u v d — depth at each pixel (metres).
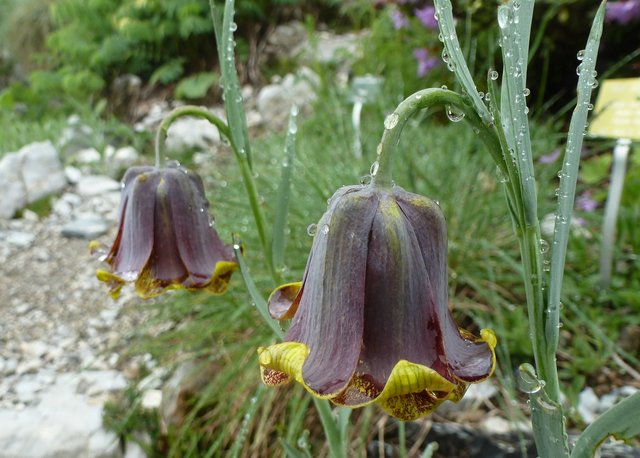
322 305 0.08
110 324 0.28
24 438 0.21
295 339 0.09
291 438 0.19
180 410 0.22
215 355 0.23
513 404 0.19
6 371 0.25
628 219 0.28
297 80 0.40
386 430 0.20
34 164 0.42
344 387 0.08
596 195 0.29
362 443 0.19
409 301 0.08
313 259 0.09
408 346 0.08
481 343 0.09
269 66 0.64
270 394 0.21
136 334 0.26
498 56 0.37
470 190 0.25
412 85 0.40
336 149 0.30
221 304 0.24
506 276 0.24
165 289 0.13
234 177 0.32
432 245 0.08
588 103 0.08
